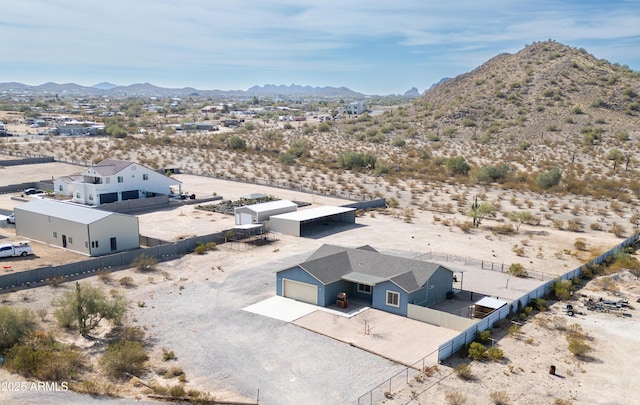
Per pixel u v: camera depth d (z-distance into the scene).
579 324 34.44
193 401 24.31
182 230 57.62
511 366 28.55
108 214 48.94
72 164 103.56
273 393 25.48
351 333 32.47
